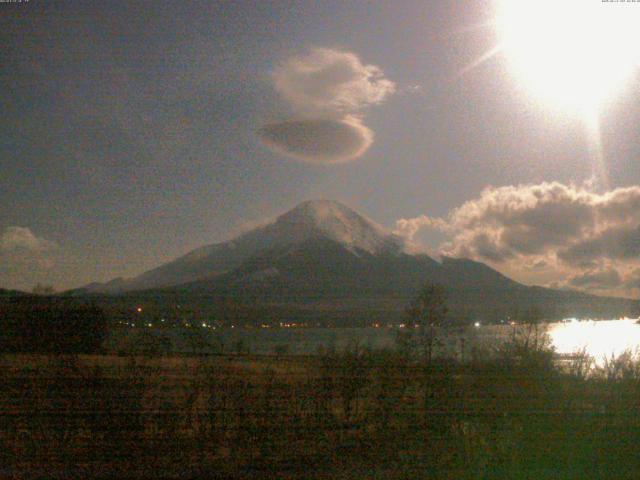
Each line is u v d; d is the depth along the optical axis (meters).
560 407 11.90
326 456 10.97
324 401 12.30
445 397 12.40
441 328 14.75
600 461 10.52
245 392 11.53
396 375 12.80
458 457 10.67
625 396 12.07
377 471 10.34
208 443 11.20
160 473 10.27
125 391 11.20
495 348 13.49
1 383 11.23
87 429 11.18
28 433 11.03
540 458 10.67
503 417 11.80
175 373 11.71
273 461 10.85
